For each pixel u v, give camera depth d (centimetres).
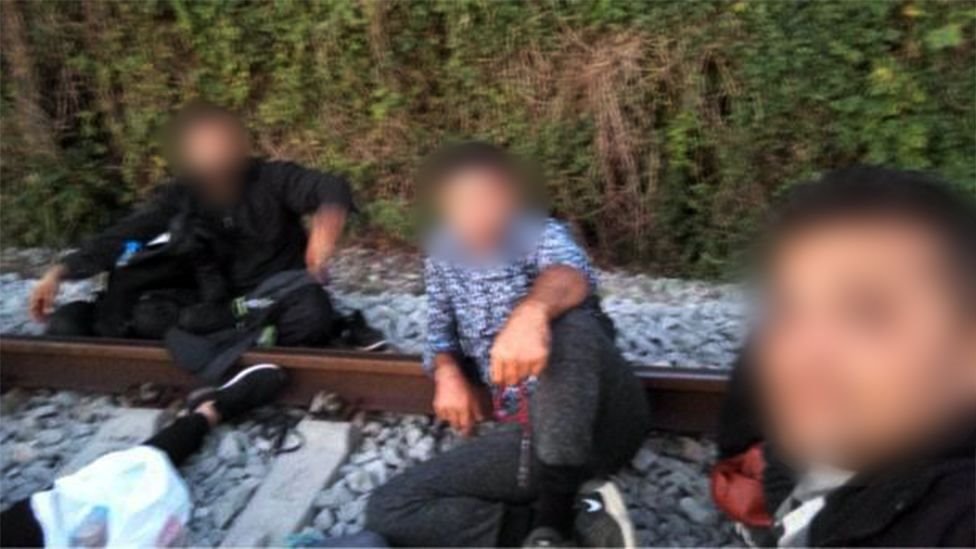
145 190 626
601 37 529
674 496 299
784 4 483
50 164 623
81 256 388
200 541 295
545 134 546
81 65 614
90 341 381
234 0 581
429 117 575
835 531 153
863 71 478
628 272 543
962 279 133
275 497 308
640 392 271
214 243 379
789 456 166
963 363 134
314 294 376
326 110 590
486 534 259
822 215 142
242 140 373
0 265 595
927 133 470
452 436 335
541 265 261
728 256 518
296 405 356
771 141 501
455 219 262
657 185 537
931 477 141
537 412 241
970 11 456
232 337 365
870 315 136
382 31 562
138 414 356
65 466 336
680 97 521
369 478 315
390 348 405
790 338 145
